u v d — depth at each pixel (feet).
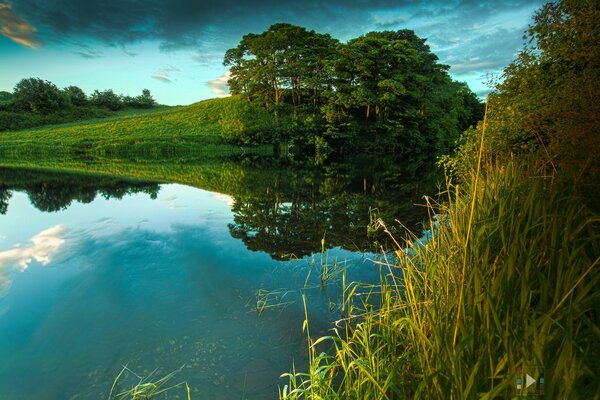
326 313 12.63
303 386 8.89
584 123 12.60
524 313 5.62
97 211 29.27
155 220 26.37
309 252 19.39
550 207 8.73
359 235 22.74
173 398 8.56
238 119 133.49
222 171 65.16
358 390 7.11
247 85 154.71
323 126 122.11
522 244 7.25
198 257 18.45
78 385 9.14
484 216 10.03
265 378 9.29
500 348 5.68
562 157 13.03
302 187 44.80
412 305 8.95
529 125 17.57
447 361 5.98
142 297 13.98
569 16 17.92
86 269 16.74
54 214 28.02
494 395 4.58
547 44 18.84
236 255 18.81
